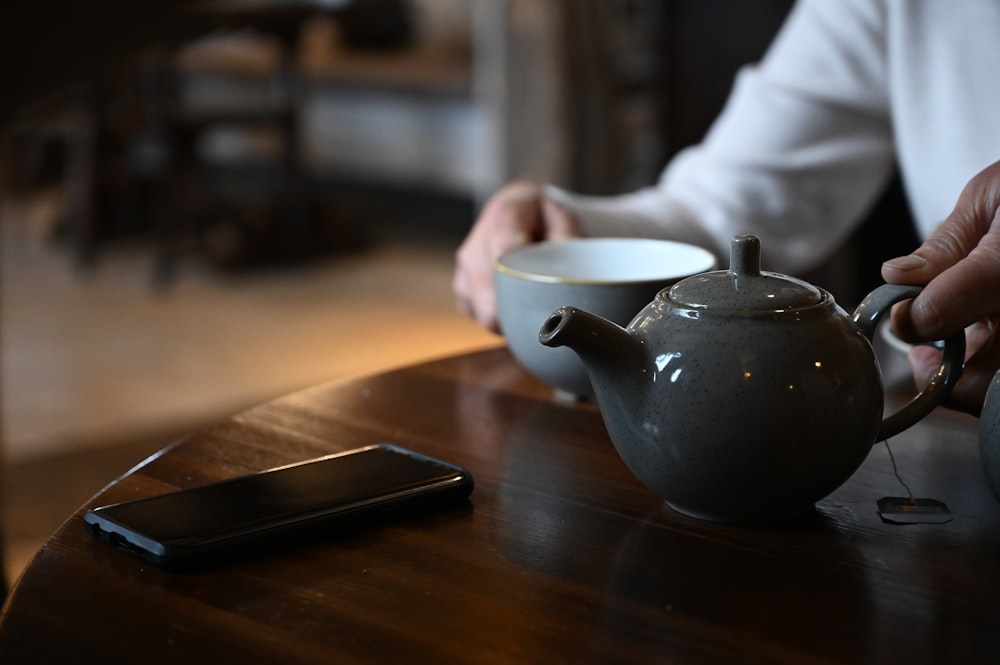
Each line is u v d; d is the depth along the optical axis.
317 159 5.16
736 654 0.50
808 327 0.58
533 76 3.14
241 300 3.67
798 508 0.62
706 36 2.35
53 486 2.21
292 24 3.94
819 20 1.19
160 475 0.71
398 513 0.64
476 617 0.53
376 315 3.47
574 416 0.80
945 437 0.75
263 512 0.61
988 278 0.60
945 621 0.52
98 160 4.25
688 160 1.22
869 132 1.20
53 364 3.05
